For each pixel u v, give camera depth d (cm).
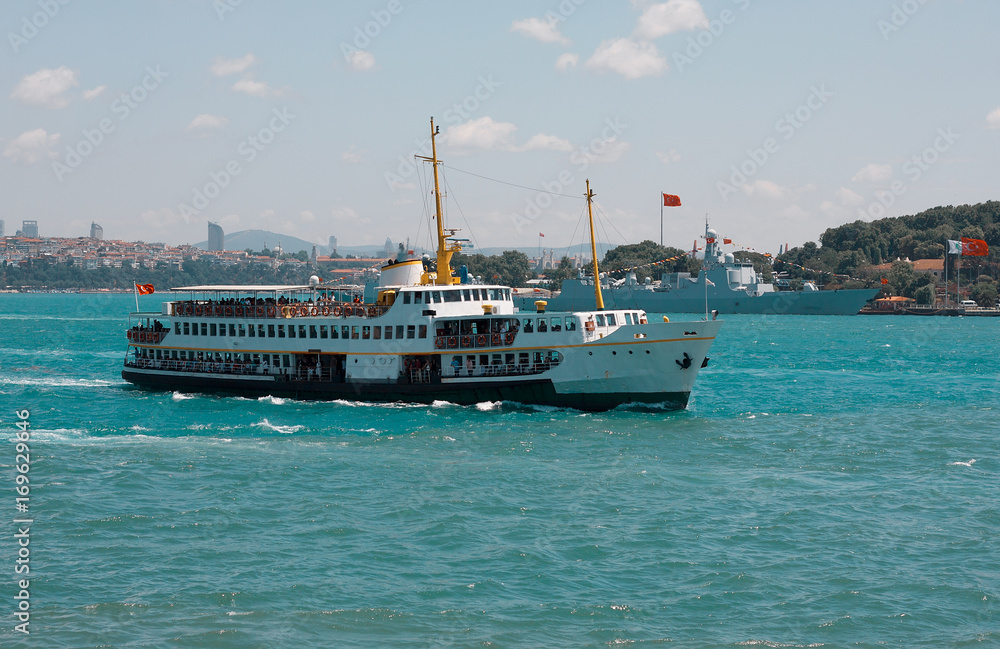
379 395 7075
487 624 3091
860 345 14638
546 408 6788
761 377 9856
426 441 5716
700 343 6488
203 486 4622
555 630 3059
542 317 6719
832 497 4488
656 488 4628
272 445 5606
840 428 6341
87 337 16375
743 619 3142
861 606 3238
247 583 3391
